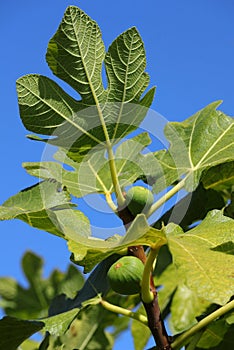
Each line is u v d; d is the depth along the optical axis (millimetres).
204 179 1333
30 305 1780
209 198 1338
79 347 1517
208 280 1000
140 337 1505
